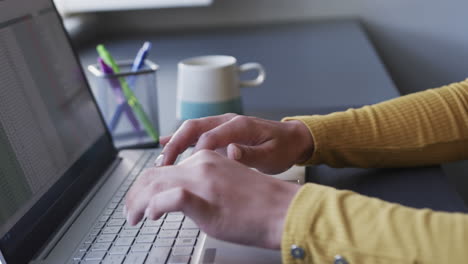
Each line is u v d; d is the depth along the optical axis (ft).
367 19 6.72
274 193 1.72
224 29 6.56
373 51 5.04
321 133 2.48
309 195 1.68
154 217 1.71
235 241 1.69
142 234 2.03
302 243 1.57
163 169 1.86
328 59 4.84
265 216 1.65
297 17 6.78
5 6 2.42
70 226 2.15
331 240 1.55
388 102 2.70
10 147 2.08
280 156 2.35
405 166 2.55
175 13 6.82
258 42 5.68
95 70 3.10
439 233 1.50
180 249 1.90
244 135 2.29
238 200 1.70
